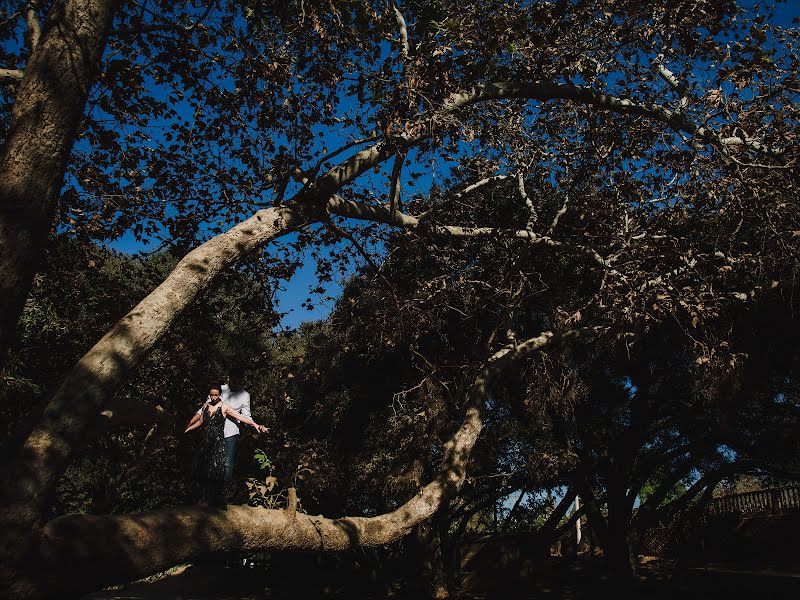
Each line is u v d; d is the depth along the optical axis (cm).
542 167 1470
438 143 918
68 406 488
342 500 2409
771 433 2050
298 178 813
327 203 831
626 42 1130
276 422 1471
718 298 1358
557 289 1852
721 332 1630
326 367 2203
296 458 1105
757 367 1777
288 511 661
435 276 1633
